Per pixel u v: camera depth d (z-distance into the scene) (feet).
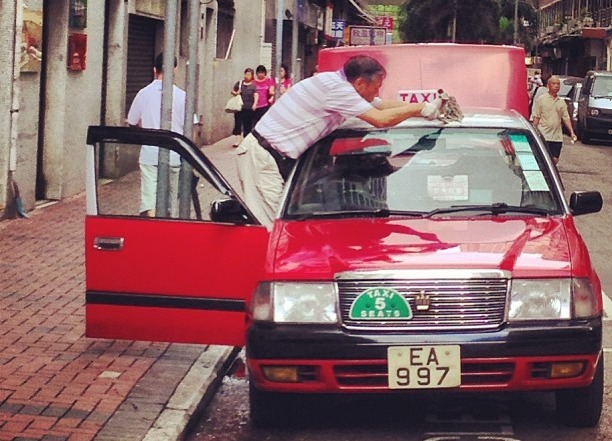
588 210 25.11
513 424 23.09
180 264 24.48
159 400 23.53
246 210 24.40
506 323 20.81
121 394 23.84
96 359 26.53
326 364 20.81
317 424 23.30
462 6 244.63
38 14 49.19
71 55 54.60
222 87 101.60
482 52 45.83
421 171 25.03
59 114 53.98
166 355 27.09
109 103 64.39
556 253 21.67
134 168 24.97
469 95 45.50
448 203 24.25
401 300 20.88
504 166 25.12
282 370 21.06
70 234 44.50
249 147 27.96
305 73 186.50
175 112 38.81
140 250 24.58
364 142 25.94
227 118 104.83
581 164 89.35
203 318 24.59
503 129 26.11
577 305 20.99
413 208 24.16
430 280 20.88
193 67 31.63
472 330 20.72
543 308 20.90
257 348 21.07
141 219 24.56
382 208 24.17
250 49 117.60
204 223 24.30
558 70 292.20
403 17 250.98
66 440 20.88
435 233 22.63
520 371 20.71
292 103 26.96
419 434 22.53
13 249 40.75
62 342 27.99
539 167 25.20
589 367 21.04
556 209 24.29
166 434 21.50
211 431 22.98
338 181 24.94
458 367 20.59
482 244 21.91
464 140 25.80
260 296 21.38
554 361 20.80
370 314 20.88
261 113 91.97
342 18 222.89
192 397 23.82
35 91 50.01
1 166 46.98
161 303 24.63
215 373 25.94
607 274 41.22
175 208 24.90
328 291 21.08
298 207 24.45
